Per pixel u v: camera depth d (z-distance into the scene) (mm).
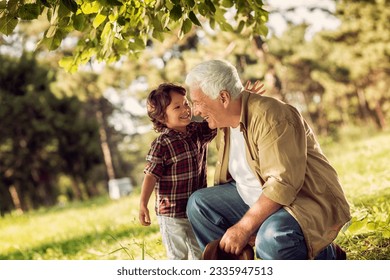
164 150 5035
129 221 10367
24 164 38812
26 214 17922
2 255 9398
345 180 10625
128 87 24750
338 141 33562
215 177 5062
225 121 4566
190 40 24094
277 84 23953
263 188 4223
